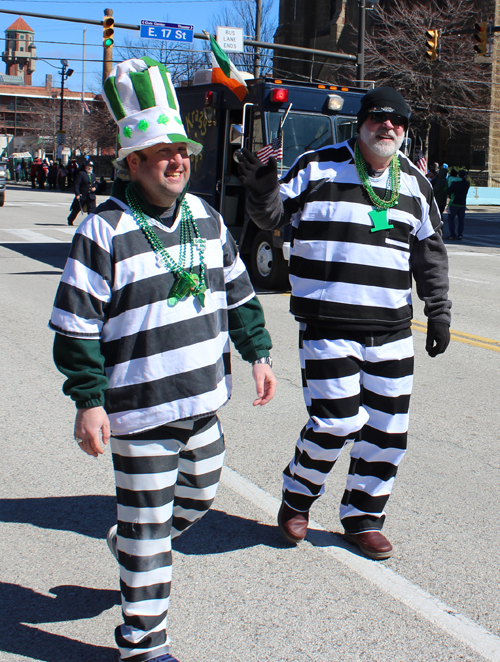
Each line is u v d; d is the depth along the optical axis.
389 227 2.95
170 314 2.27
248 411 5.26
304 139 10.48
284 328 8.04
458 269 13.14
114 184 2.34
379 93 2.87
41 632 2.68
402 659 2.53
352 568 3.13
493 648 2.60
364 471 3.19
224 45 19.69
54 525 3.53
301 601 2.88
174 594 2.92
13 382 5.82
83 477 4.10
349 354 2.97
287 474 3.29
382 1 36.00
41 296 9.41
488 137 36.25
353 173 2.96
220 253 2.44
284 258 10.12
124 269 2.23
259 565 3.15
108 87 2.27
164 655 2.32
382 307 2.97
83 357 2.22
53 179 45.19
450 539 3.41
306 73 41.19
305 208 2.99
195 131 11.79
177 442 2.35
